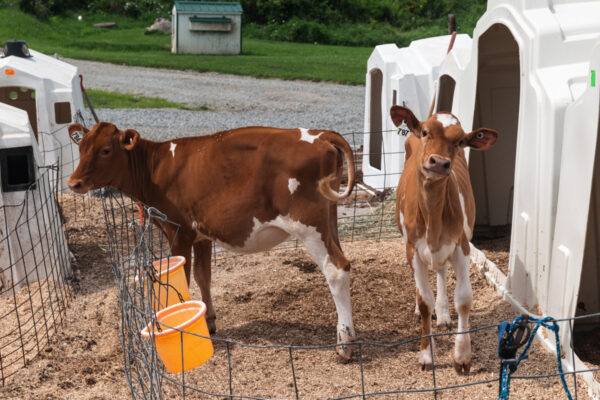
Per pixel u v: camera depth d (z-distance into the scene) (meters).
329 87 24.16
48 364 5.52
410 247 5.25
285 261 7.60
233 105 20.64
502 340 3.75
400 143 10.34
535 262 5.82
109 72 26.03
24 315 6.53
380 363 5.39
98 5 42.22
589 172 5.01
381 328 6.00
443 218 4.99
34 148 7.15
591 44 5.79
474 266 7.14
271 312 6.37
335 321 6.16
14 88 11.02
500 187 8.32
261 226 5.60
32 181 6.96
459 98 7.48
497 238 8.27
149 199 5.98
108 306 6.46
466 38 10.58
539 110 5.69
